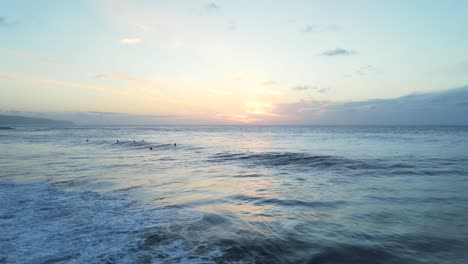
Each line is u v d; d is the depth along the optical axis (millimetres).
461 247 5570
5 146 36438
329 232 6402
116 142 45219
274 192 10594
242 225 6914
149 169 17031
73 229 6680
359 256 5238
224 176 14469
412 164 16938
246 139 54344
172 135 77625
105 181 12945
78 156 25062
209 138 60250
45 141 48031
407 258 5156
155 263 4918
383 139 46312
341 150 27250
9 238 6121
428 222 7008
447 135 59938
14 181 12953
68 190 11055
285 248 5566
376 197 9539
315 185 11789
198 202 9219
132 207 8609
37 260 5059
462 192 10070
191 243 5809
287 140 48750
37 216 7738
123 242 5867
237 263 4945
